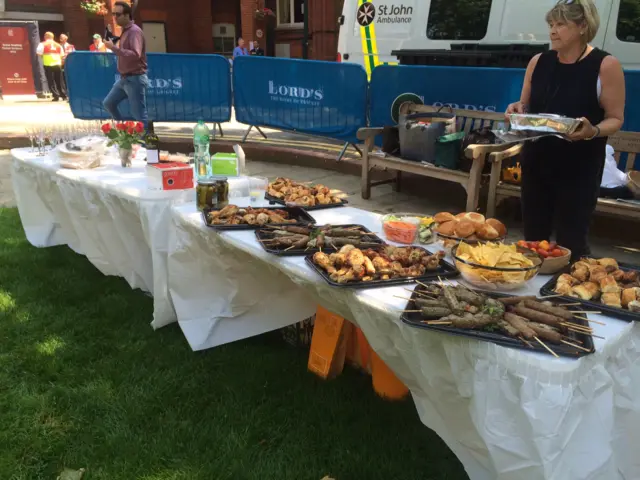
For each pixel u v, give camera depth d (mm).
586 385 1592
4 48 14664
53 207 4402
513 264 1993
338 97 7109
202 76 8273
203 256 3002
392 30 7305
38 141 4691
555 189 2941
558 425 1540
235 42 21734
